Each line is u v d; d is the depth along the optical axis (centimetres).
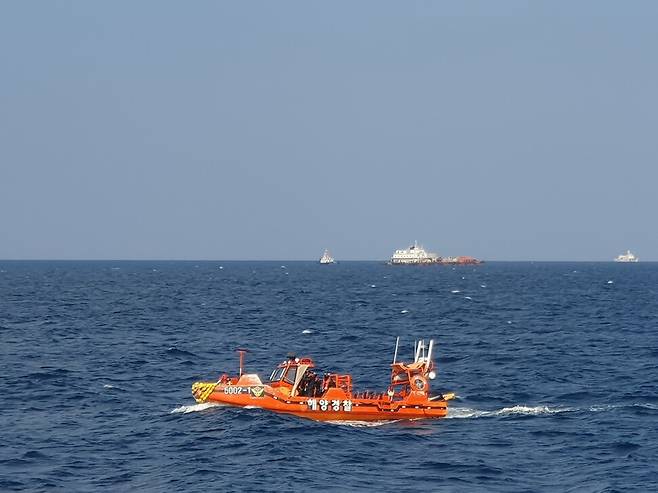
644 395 5678
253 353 7925
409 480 3650
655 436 4459
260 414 4662
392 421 4744
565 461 3978
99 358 7381
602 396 5675
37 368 6712
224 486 3509
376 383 6241
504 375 6650
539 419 4878
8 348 8062
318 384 4828
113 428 4534
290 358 4909
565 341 9131
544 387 6059
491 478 3700
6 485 3519
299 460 3884
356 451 4075
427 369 4897
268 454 3962
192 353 7806
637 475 3744
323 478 3644
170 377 6381
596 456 4066
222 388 4944
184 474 3675
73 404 5238
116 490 3466
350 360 7481
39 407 5141
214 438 4244
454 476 3716
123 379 6216
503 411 5106
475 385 6153
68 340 8844
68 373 6419
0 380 6088
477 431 4550
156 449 4084
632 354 7956
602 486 3584
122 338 9100
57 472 3709
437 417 4847
